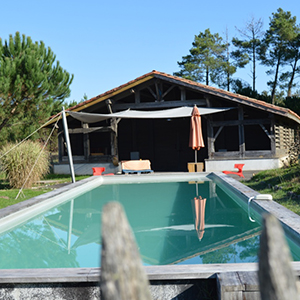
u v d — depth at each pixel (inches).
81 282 120.3
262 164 625.3
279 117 680.4
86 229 242.4
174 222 251.9
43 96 772.0
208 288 117.5
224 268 120.6
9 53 724.7
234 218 253.3
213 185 430.3
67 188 365.4
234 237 200.5
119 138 832.3
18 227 249.9
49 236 224.7
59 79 788.0
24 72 709.9
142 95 779.4
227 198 341.7
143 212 294.2
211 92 615.5
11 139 778.2
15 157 475.8
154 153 816.9
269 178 435.5
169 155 810.8
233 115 784.3
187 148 800.9
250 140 781.3
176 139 806.5
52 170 727.7
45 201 305.3
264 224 29.4
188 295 118.3
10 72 680.4
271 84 1641.2
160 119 815.7
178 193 384.8
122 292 27.4
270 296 28.4
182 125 804.0
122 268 27.6
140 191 408.5
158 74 636.1
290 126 866.1
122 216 28.7
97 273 121.0
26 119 788.0
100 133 836.0
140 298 27.7
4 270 127.0
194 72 1716.3
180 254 173.8
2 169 480.4
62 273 122.1
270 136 621.6
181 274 117.4
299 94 1619.1
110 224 28.1
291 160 513.0
